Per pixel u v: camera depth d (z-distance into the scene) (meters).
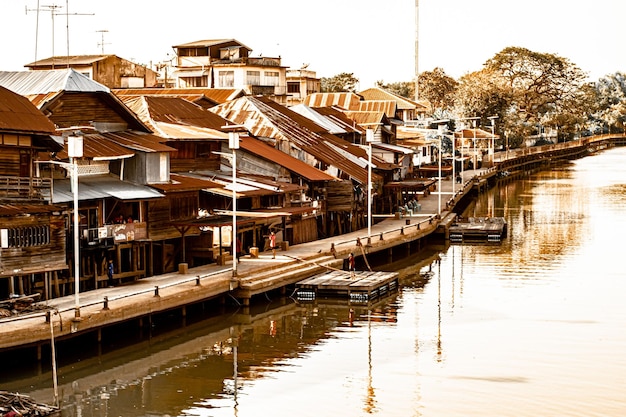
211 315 55.22
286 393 41.59
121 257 57.22
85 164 57.03
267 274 58.91
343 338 50.88
